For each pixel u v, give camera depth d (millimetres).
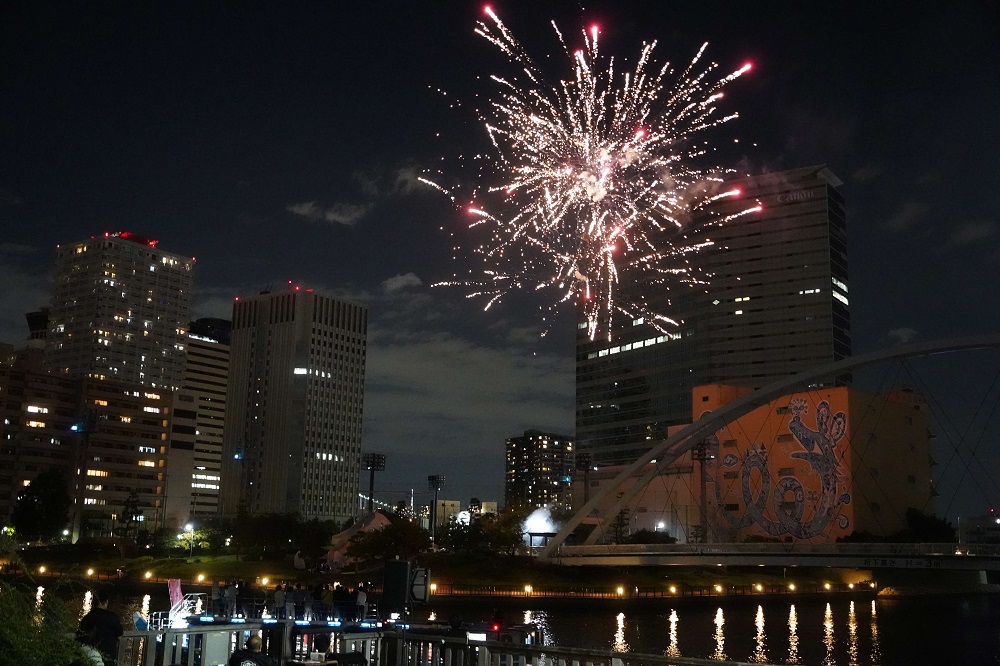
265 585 98562
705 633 73750
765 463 155125
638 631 73938
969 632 79438
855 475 144000
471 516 168250
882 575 144375
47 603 12719
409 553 114125
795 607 110500
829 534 144125
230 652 22562
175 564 125938
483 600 93500
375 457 149625
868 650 64625
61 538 172000
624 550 116500
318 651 22859
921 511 148000
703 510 143500
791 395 154000
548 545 126000
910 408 161625
